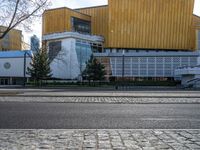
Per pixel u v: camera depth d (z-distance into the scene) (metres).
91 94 30.08
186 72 70.44
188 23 97.62
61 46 89.06
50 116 13.61
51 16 96.50
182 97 26.62
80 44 89.56
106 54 86.38
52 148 7.07
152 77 86.06
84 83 74.25
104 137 8.46
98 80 74.56
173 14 97.12
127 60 86.00
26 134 8.88
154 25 97.12
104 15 101.94
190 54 85.06
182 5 97.06
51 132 9.23
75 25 98.56
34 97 25.72
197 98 25.70
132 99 24.28
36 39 83.38
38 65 73.06
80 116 13.66
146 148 7.06
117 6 96.50
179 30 97.44
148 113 14.98
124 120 12.47
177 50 97.50
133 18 96.81
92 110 16.17
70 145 7.41
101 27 102.50
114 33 96.44
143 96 27.31
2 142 7.73
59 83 74.25
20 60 91.12
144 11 97.00
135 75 85.94
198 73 68.31
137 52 87.94
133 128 10.52
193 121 12.27
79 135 8.75
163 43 97.38
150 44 97.25
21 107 17.61
